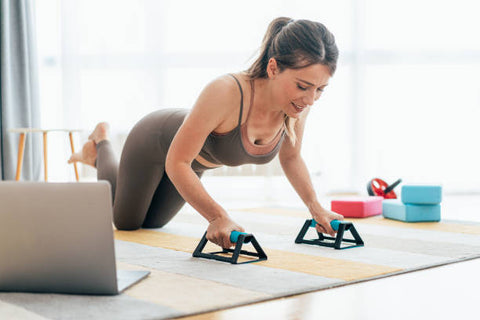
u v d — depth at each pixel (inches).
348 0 178.5
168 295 48.9
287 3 175.0
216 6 175.8
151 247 76.2
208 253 67.7
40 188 47.3
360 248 74.8
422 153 180.2
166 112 86.6
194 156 65.9
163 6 175.5
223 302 46.7
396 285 54.6
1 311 43.7
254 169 171.6
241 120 66.5
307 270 59.8
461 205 145.0
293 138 71.7
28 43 166.9
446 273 60.3
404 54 178.9
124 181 89.4
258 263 63.6
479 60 179.2
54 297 48.1
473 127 179.9
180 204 94.3
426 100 179.6
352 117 179.9
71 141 152.0
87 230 47.2
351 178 181.2
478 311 45.8
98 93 175.2
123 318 42.0
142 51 176.1
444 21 179.0
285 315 44.1
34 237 47.8
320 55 60.8
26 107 165.3
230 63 176.2
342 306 46.9
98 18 174.9
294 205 148.5
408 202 105.3
